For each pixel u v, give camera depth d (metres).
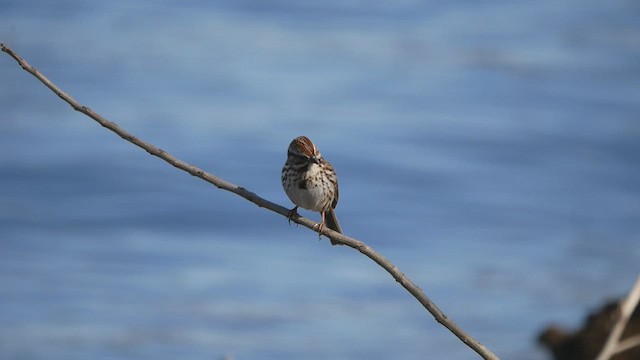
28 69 7.09
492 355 6.80
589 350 16.06
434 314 6.93
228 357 7.29
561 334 17.22
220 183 7.88
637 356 14.64
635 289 6.85
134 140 7.51
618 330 6.80
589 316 16.56
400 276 7.08
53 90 7.15
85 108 7.27
